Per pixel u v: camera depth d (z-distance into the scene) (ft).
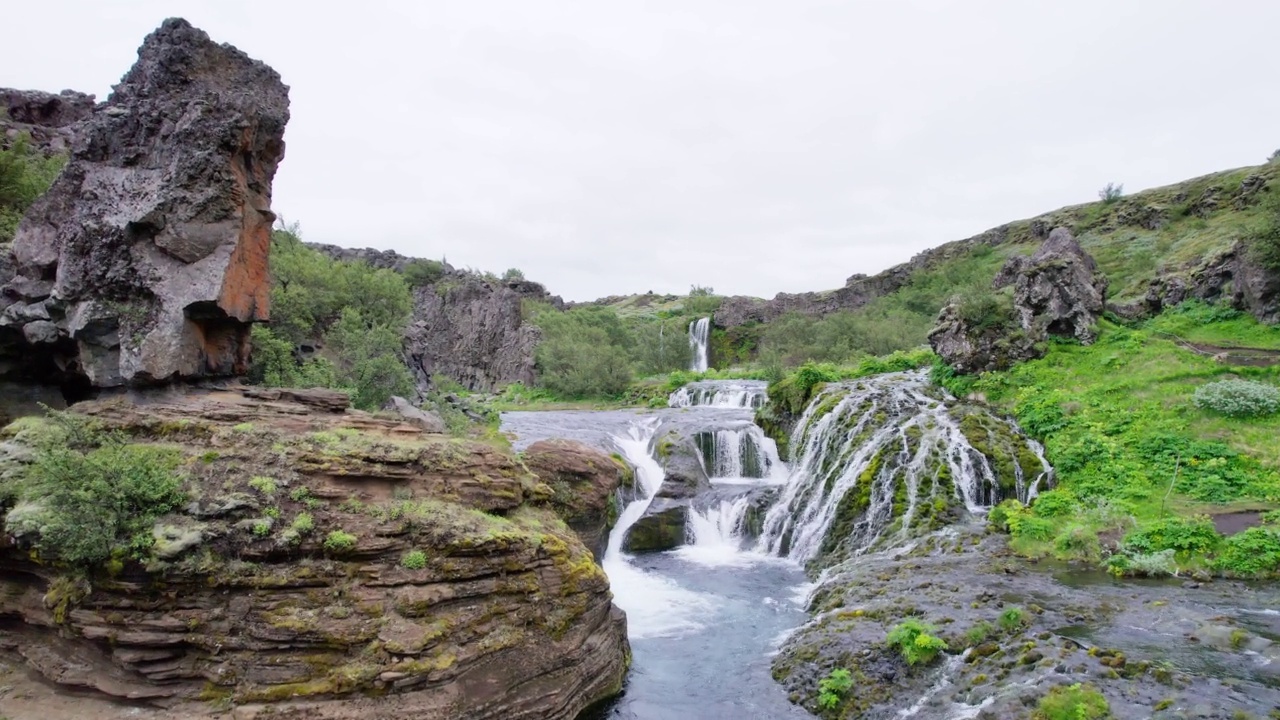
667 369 255.29
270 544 35.94
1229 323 101.91
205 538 35.40
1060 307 99.96
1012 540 65.16
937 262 323.78
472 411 133.39
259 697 34.17
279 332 93.40
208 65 50.37
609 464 73.36
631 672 50.67
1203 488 66.95
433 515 40.04
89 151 48.21
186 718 33.53
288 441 40.91
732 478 104.63
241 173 48.88
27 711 34.42
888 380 111.96
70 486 34.63
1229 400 76.13
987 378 96.68
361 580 37.22
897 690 43.27
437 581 38.65
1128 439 76.23
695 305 376.07
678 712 44.96
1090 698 36.29
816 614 59.57
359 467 40.45
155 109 47.93
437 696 36.27
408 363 129.70
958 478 77.30
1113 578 56.65
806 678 47.42
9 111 108.27
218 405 44.73
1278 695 36.14
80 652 36.52
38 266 47.44
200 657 34.99
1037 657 41.68
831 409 100.22
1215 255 115.44
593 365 214.90
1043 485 74.43
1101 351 95.45
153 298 45.27
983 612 50.06
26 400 50.24
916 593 55.62
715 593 67.82
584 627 44.98
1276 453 69.05
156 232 44.98
